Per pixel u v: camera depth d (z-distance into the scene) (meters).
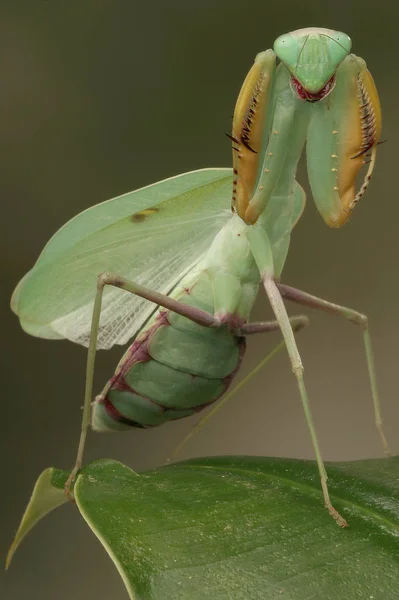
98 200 0.42
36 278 0.28
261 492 0.25
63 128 0.42
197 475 0.25
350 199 0.27
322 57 0.26
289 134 0.27
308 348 0.41
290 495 0.25
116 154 0.42
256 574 0.23
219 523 0.24
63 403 0.39
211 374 0.28
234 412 0.40
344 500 0.25
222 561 0.23
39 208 0.41
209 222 0.28
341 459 0.39
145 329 0.28
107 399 0.28
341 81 0.26
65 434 0.38
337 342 0.41
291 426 0.40
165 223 0.28
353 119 0.26
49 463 0.38
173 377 0.28
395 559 0.24
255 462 0.26
